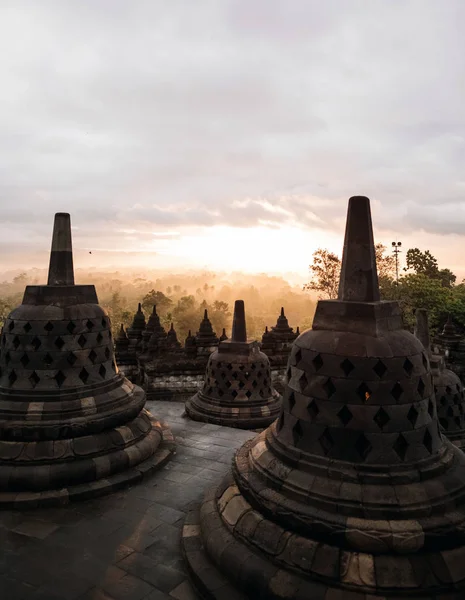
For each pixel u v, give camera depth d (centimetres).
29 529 702
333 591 483
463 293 5012
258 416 1418
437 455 577
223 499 652
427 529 498
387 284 4988
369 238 617
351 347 575
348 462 555
